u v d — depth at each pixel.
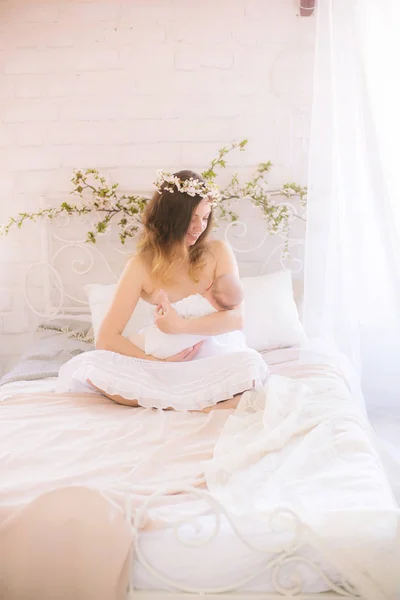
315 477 1.57
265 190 3.21
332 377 2.30
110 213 3.22
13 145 3.20
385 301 2.15
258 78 3.14
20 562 1.32
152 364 2.19
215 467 1.63
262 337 2.78
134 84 3.15
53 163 3.21
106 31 3.12
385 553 1.32
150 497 1.35
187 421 2.00
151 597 1.35
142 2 3.09
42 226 3.22
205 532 1.38
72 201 3.23
